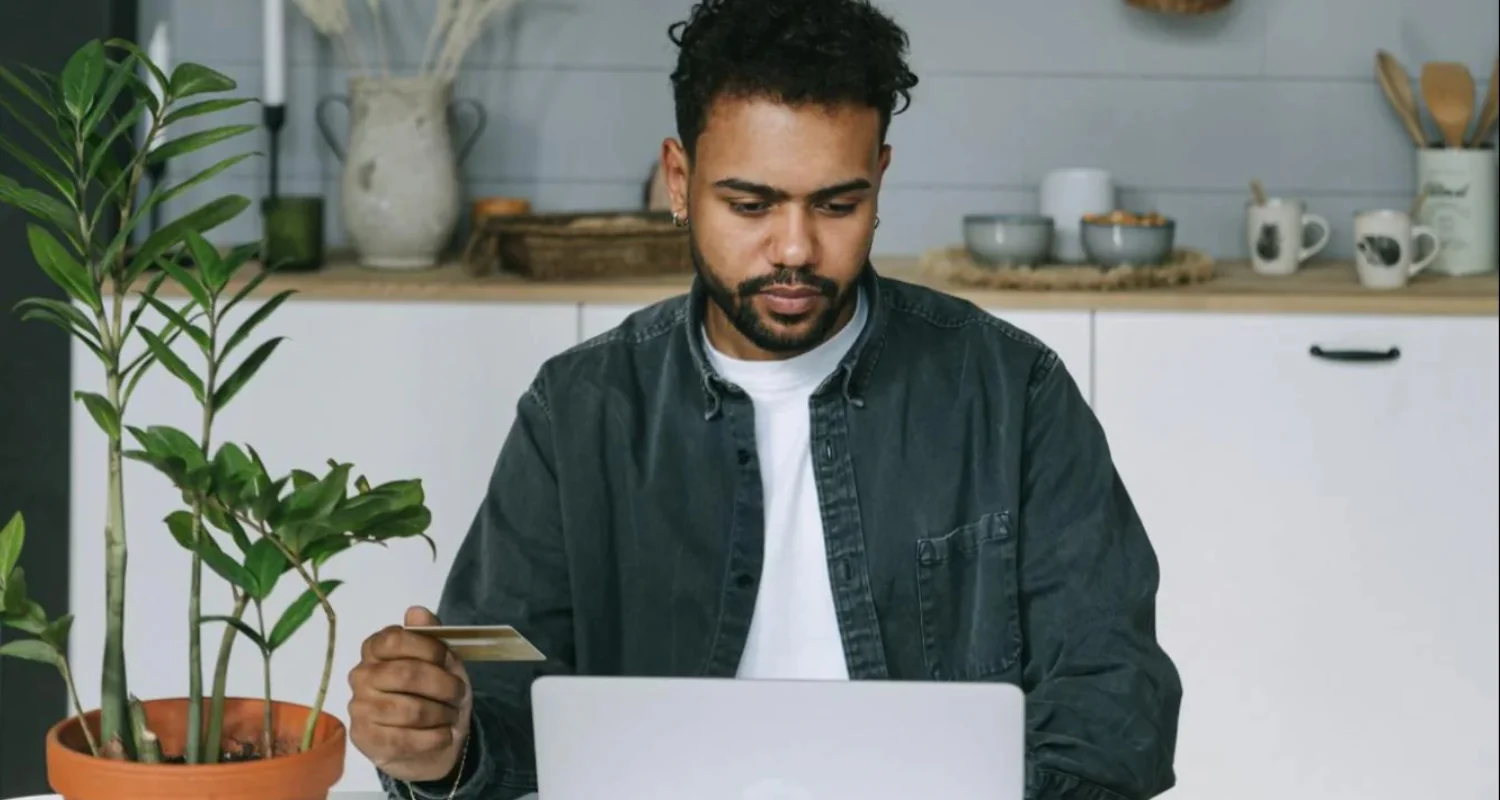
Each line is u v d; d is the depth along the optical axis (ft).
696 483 5.26
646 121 11.00
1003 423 5.30
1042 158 11.02
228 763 3.84
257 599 3.96
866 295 5.28
